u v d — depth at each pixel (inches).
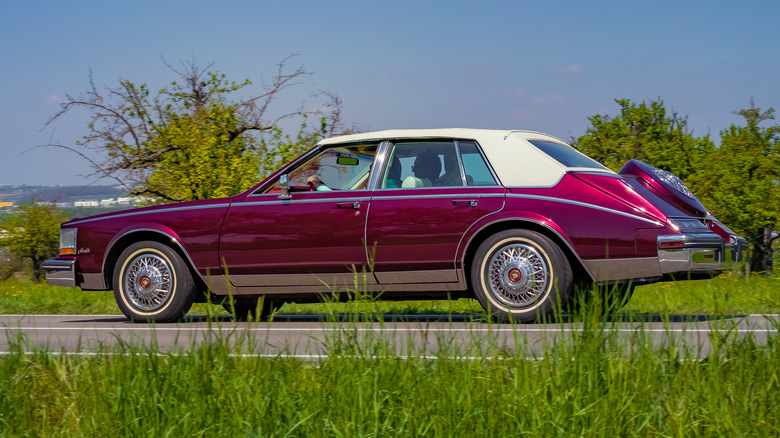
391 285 262.2
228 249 276.8
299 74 698.8
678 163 2289.6
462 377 137.4
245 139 706.8
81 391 148.4
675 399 130.2
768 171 2395.4
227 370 147.2
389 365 144.0
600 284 243.3
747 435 117.3
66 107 653.3
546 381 132.9
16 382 157.8
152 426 126.1
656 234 240.5
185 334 244.8
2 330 269.0
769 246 1835.6
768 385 131.6
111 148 669.9
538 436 116.9
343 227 264.8
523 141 261.6
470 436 119.0
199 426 126.6
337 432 118.5
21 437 129.6
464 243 253.1
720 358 143.4
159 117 698.8
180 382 144.0
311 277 269.3
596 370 134.4
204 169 676.1
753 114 2415.1
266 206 276.2
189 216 283.7
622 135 2273.6
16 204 3038.9
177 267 283.1
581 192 248.1
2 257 3048.7
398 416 126.3
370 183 268.7
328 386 138.2
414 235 257.9
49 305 371.2
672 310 274.1
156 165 685.3
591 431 117.8
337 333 159.2
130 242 294.8
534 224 248.4
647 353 142.3
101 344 182.7
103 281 293.6
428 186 263.7
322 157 280.1
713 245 243.0
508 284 248.4
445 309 320.5
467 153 263.4
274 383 143.5
